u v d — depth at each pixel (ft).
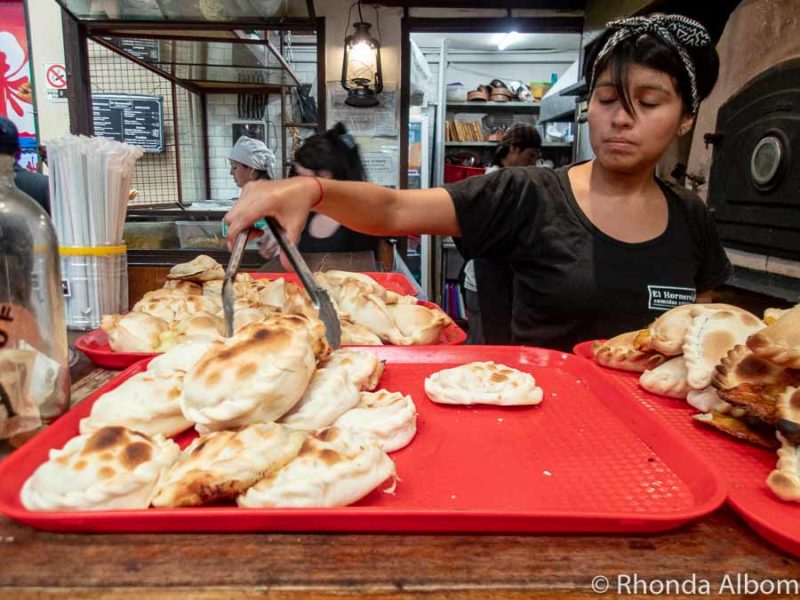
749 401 2.28
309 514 1.68
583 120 12.07
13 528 1.73
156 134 12.76
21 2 10.57
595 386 3.15
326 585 1.51
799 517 1.90
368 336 3.77
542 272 4.47
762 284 6.21
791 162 5.91
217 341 2.56
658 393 3.01
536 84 18.08
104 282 4.33
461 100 17.84
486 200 4.44
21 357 2.46
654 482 2.19
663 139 3.93
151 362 3.02
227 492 1.90
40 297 2.53
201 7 8.49
